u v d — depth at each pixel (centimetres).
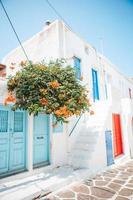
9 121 603
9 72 1067
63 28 913
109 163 812
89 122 904
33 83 576
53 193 488
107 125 876
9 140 593
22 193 458
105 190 508
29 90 577
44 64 692
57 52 862
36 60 994
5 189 483
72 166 735
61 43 883
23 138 641
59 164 739
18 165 607
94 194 480
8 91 595
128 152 1045
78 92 637
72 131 831
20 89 588
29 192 464
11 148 595
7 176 546
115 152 1002
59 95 583
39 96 570
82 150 756
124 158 961
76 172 643
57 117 589
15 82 592
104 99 1187
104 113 902
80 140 824
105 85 1245
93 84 1115
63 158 766
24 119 656
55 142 739
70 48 931
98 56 1223
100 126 838
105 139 830
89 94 1013
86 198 454
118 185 548
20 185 512
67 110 571
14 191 470
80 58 1008
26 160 627
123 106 1151
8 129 596
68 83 632
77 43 1009
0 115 580
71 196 468
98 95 1123
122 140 1098
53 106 566
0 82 575
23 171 598
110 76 1363
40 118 722
